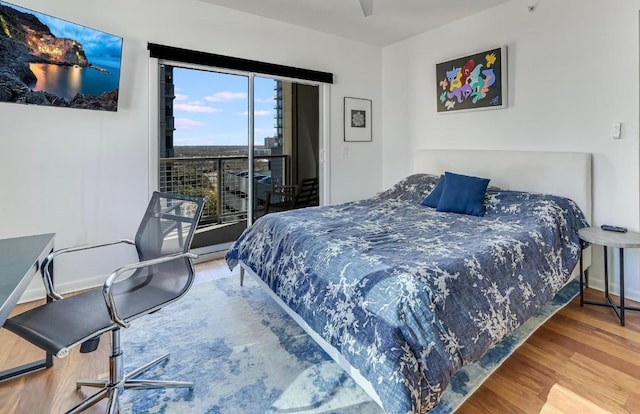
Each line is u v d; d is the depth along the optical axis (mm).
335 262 1804
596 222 2809
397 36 4215
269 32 3703
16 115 2500
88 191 2838
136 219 3080
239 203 3824
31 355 1944
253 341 2090
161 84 3211
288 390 1665
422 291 1457
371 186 4734
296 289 1924
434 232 2297
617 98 2641
